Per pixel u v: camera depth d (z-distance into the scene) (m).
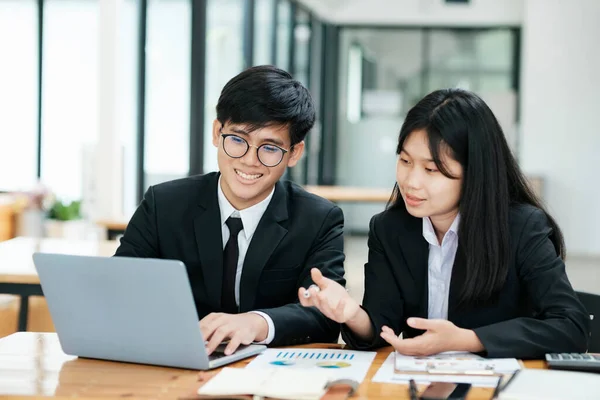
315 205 2.36
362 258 10.45
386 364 1.81
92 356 1.86
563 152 11.69
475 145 1.95
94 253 3.78
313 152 12.14
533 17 11.70
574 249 11.70
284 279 2.29
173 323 1.72
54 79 7.81
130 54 6.79
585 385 1.50
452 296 2.07
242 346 1.95
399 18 12.55
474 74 12.59
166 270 1.67
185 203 2.34
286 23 10.09
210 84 7.02
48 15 7.77
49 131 7.82
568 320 1.93
